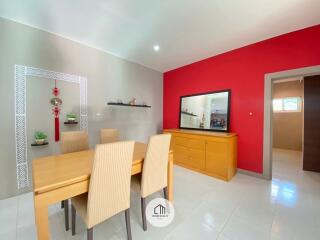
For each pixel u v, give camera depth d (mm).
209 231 1538
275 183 2607
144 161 1611
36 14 2039
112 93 3363
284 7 1873
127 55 3408
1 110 2121
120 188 1338
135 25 2271
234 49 3078
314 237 1446
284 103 5355
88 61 2957
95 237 1477
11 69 2172
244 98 2959
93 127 3070
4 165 2158
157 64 3963
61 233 1525
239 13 1990
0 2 1790
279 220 1690
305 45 2322
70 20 2168
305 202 2037
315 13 1981
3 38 2104
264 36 2584
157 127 4445
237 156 3074
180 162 3459
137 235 1495
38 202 1046
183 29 2373
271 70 2635
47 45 2465
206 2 1798
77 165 1453
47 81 2488
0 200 2121
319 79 3059
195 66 3777
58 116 2600
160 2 1806
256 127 2826
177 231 1545
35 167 1396
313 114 3146
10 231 1544
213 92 3404
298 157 4297
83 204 1318
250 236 1466
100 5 1856
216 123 3332
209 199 2121
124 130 3629
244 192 2311
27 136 2326
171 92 4383
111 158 1229
